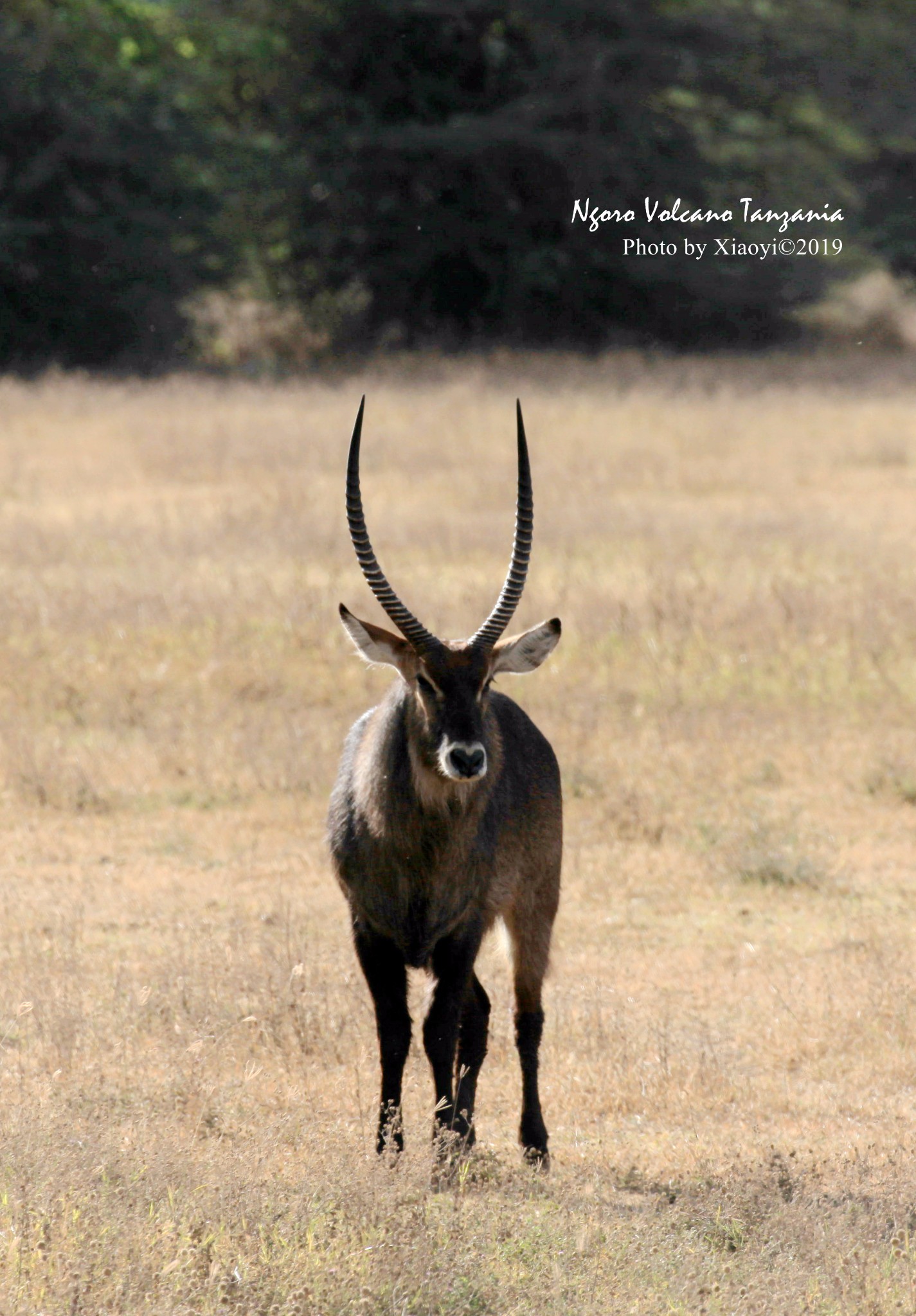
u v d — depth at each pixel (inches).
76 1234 635.5
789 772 1561.3
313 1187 700.7
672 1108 924.6
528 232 5954.7
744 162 5920.3
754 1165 796.6
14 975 1060.5
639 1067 962.7
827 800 1497.3
